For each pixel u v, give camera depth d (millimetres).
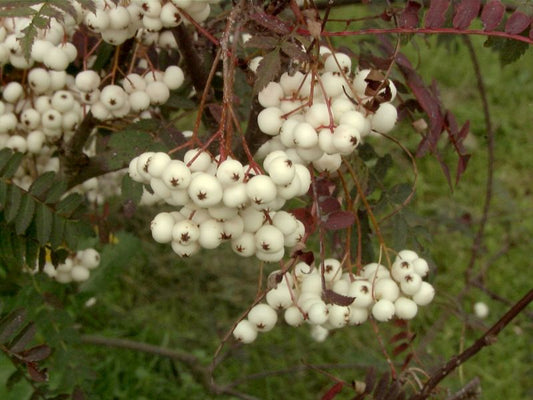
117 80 580
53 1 444
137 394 1063
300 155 429
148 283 1210
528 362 1173
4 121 558
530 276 1322
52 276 636
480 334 1193
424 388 550
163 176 401
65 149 603
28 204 532
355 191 564
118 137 518
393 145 1339
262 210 417
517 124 1690
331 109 427
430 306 1203
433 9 458
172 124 526
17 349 503
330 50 461
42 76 547
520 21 455
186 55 548
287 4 490
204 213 418
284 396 1104
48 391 545
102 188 763
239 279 1213
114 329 1138
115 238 797
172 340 1134
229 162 398
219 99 615
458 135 537
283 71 461
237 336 480
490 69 1835
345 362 1115
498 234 1368
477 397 562
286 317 481
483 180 1510
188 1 454
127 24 483
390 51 565
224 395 1074
